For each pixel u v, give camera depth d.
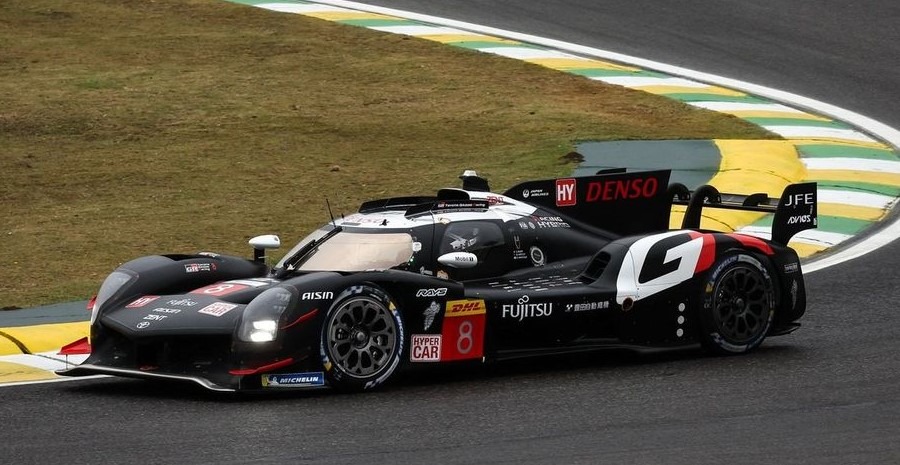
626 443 25.55
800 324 34.72
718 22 93.81
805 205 35.91
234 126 74.50
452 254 30.81
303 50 91.00
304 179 63.47
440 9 100.69
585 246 35.38
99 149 70.38
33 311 41.22
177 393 31.11
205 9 103.38
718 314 33.28
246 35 95.44
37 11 103.25
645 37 90.56
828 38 89.38
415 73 84.44
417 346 30.92
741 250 33.69
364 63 87.38
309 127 74.00
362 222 34.12
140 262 34.25
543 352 32.19
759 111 73.06
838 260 45.78
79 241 52.88
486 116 74.69
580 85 80.12
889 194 56.22
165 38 95.31
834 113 72.81
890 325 36.25
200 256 34.88
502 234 34.06
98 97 80.88
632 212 36.94
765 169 58.88
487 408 28.59
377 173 64.12
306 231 53.38
